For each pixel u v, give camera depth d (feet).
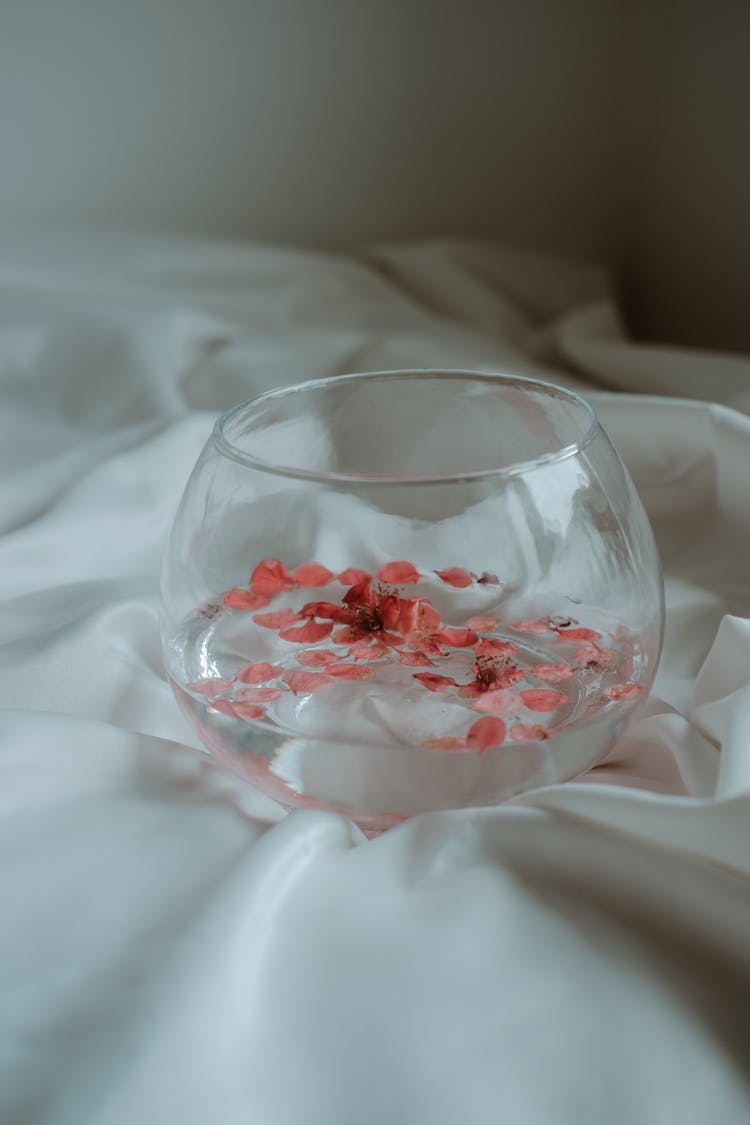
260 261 3.56
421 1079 1.17
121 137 4.11
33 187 4.11
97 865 1.39
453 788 1.40
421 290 3.79
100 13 3.95
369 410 1.68
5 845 1.43
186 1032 1.16
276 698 1.45
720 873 1.31
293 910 1.31
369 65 4.19
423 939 1.28
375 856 1.36
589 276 3.97
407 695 1.45
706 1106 1.15
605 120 4.42
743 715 1.48
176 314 3.04
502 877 1.35
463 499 1.46
